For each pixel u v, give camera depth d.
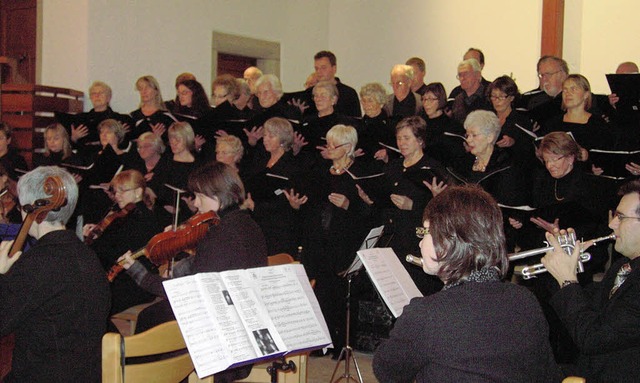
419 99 7.50
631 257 3.19
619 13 9.39
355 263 4.62
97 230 5.24
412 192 5.68
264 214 6.25
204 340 2.77
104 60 9.77
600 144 5.84
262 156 6.94
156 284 4.19
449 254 2.30
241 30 11.27
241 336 2.86
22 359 3.04
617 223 3.20
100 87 8.29
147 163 7.32
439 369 2.21
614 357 3.03
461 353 2.18
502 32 10.27
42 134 9.12
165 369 3.00
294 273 3.25
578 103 6.07
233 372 3.77
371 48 11.64
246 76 8.70
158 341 2.89
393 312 3.46
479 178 5.52
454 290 2.29
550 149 5.19
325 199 6.12
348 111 7.92
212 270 3.83
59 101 9.28
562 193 5.29
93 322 3.10
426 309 2.25
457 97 7.39
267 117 7.08
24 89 8.95
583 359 3.17
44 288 3.00
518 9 10.12
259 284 3.09
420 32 11.10
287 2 11.97
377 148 6.30
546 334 2.32
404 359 2.27
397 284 3.62
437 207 2.37
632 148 5.76
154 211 6.15
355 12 11.80
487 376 2.17
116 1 9.85
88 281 3.11
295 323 3.08
